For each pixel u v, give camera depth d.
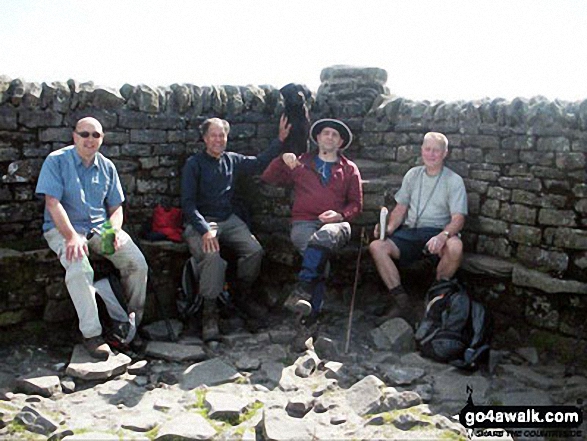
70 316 4.54
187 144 5.28
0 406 3.34
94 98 4.82
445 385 3.83
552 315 4.43
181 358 4.09
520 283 4.53
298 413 3.40
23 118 4.54
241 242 4.89
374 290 5.27
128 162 4.99
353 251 5.19
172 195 5.27
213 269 4.51
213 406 3.39
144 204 5.11
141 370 3.92
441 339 4.16
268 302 5.29
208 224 4.62
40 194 4.17
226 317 4.94
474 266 4.80
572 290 4.26
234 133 5.49
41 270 4.38
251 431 3.18
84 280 3.96
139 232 5.08
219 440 3.10
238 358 4.21
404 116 5.54
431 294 4.44
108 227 4.21
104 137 4.85
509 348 4.55
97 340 4.00
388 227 4.86
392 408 3.48
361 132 5.93
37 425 3.15
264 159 5.15
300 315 4.33
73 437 3.03
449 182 4.77
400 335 4.44
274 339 4.52
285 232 5.41
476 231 5.03
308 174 4.88
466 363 4.05
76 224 4.23
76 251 3.93
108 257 4.30
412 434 3.17
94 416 3.33
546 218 4.49
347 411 3.44
